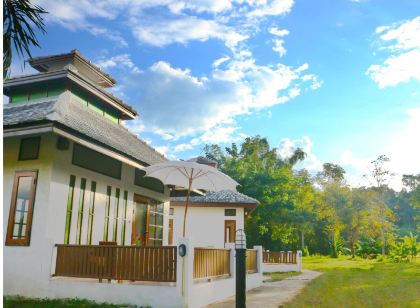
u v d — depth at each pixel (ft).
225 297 34.91
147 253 27.61
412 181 191.42
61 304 26.40
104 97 45.85
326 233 176.14
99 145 31.86
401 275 64.64
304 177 166.91
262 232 111.65
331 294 38.65
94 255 28.68
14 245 30.83
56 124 27.76
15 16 23.71
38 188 31.30
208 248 32.81
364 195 170.40
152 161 42.55
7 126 28.68
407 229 241.76
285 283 50.16
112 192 39.37
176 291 26.40
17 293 29.68
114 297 27.53
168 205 52.24
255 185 114.42
